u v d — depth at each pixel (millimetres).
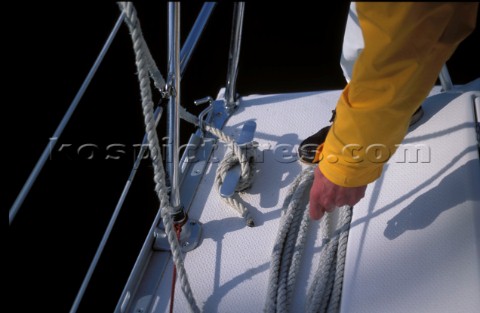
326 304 1181
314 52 2908
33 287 2102
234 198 1460
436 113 1434
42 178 2416
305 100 1710
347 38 1308
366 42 796
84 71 2852
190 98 2717
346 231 1278
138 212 2328
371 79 835
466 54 2730
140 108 2619
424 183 1281
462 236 1138
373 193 1315
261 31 3057
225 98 1694
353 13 1224
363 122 907
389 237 1209
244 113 1693
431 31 779
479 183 1220
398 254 1169
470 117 1375
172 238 1095
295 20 3098
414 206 1243
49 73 2871
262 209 1422
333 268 1235
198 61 2902
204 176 1521
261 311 1212
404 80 831
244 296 1244
